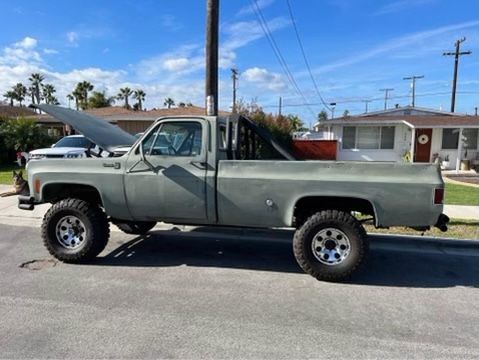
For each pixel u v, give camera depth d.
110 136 6.03
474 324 3.64
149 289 4.38
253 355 3.05
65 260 5.23
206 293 4.29
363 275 4.94
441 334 3.44
